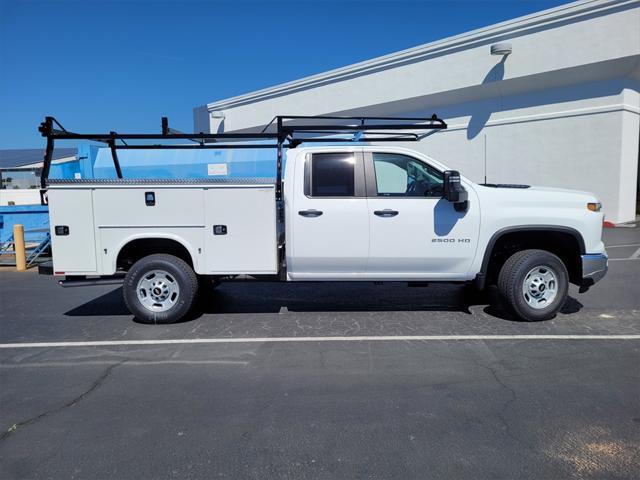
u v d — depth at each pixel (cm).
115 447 331
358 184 593
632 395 399
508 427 350
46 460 317
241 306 705
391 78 1941
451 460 311
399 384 428
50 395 415
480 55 1703
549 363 471
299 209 590
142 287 614
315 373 455
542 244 634
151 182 594
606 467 302
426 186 601
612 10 1424
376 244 591
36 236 1204
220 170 1066
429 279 609
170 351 521
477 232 589
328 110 2145
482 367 463
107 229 598
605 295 737
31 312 697
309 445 331
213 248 601
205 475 299
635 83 1533
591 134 1534
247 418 369
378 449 325
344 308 687
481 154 1775
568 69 1525
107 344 547
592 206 595
